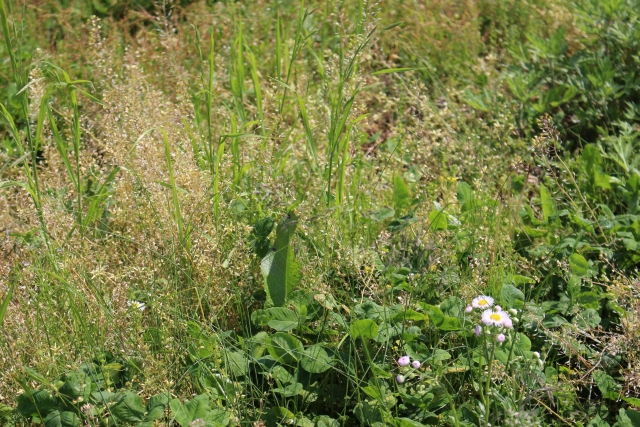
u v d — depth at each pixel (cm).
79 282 326
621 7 533
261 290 332
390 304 311
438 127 503
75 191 405
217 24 595
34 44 571
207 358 289
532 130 490
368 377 291
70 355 296
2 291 336
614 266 358
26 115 370
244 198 373
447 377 295
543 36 596
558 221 387
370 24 451
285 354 285
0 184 343
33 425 274
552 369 295
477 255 347
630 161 437
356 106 413
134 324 299
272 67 544
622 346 300
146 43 567
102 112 474
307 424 268
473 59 569
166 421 267
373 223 383
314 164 404
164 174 379
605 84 487
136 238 363
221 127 463
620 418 272
